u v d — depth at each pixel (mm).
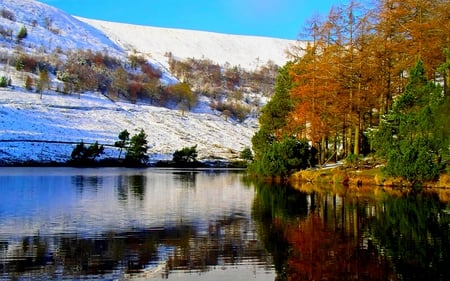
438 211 17750
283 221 15672
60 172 48844
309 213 17609
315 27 37188
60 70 160875
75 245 11797
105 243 12047
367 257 10672
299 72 39031
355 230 13953
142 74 197375
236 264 10148
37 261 10258
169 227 14398
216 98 194000
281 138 43625
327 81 34344
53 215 16734
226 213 17672
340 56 33750
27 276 9164
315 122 36156
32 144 80188
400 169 27797
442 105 26781
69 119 110562
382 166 30250
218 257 10719
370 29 32656
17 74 145375
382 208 18750
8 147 75562
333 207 19297
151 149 97375
